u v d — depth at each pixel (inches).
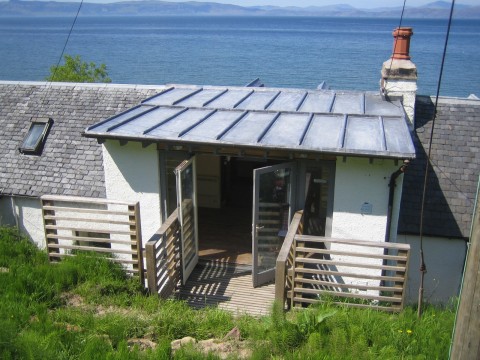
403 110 400.2
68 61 1180.5
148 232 394.9
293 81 2704.2
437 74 2805.1
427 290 429.4
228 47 5251.0
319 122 371.2
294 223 344.2
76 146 496.1
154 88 527.5
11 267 336.8
